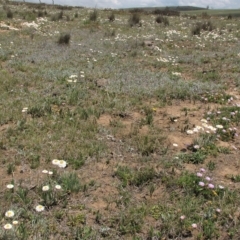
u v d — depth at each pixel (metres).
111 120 6.34
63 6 31.39
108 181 4.46
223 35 17.69
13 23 17.69
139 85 8.38
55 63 10.23
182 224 3.63
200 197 4.12
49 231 3.49
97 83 8.45
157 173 4.61
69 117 6.27
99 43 14.02
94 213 3.82
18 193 3.99
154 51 13.26
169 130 6.07
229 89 8.74
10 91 7.53
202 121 6.26
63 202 3.96
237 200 4.09
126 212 3.83
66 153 5.00
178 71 10.45
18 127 5.71
